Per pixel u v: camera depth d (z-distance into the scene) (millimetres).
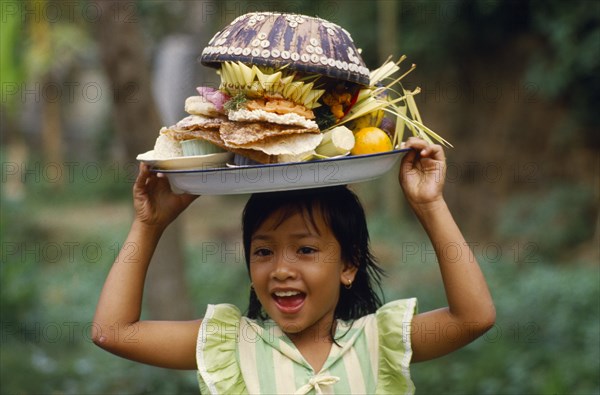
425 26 10906
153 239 2311
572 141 9781
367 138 2094
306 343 2287
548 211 9633
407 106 2275
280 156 2000
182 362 2285
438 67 11016
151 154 2191
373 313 2412
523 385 5227
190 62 10391
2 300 6848
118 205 16453
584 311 6613
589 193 9547
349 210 2285
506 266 8742
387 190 11734
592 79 9445
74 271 10039
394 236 10828
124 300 2236
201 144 2100
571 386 5156
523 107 10312
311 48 2039
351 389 2234
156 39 10461
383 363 2250
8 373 5527
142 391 5410
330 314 2299
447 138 11055
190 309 5734
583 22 9266
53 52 14500
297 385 2230
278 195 2213
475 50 10742
